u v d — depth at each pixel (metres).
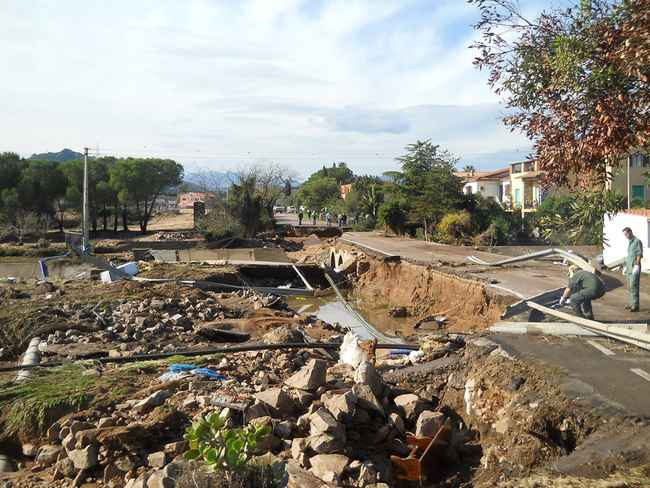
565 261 12.20
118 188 61.19
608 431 6.71
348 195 71.88
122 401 9.01
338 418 7.72
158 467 7.03
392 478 7.50
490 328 11.39
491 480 7.01
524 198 54.25
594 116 5.95
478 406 8.73
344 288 32.59
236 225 52.91
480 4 6.70
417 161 49.09
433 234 43.78
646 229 19.45
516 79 6.76
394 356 12.57
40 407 8.84
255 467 6.25
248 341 14.49
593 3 6.05
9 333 14.69
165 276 29.09
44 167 59.28
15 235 52.47
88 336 14.46
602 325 9.83
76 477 7.04
